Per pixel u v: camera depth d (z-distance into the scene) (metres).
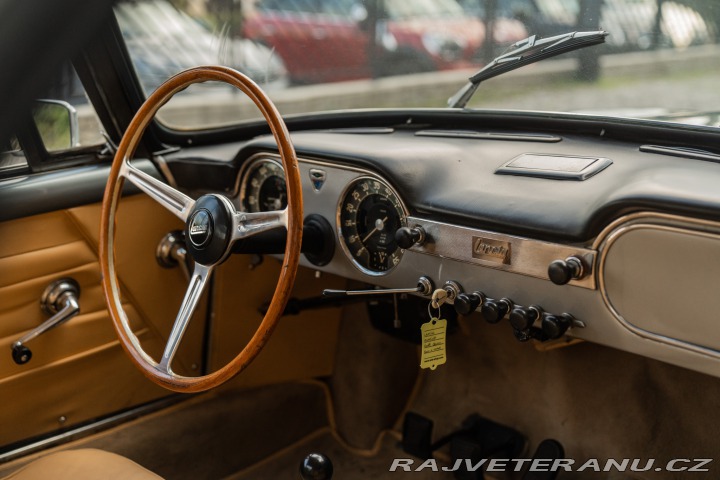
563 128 1.74
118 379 2.07
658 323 1.24
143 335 2.14
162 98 1.63
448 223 1.50
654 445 1.96
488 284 1.48
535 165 1.54
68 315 1.90
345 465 2.30
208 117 2.21
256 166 1.91
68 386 1.98
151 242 2.10
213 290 2.20
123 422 2.09
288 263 1.41
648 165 1.46
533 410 2.18
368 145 1.75
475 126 1.90
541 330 1.49
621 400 2.02
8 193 1.80
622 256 1.25
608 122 1.65
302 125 2.16
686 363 1.23
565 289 1.35
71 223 1.93
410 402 2.43
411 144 1.76
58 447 1.97
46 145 1.92
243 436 2.26
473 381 2.31
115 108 2.06
